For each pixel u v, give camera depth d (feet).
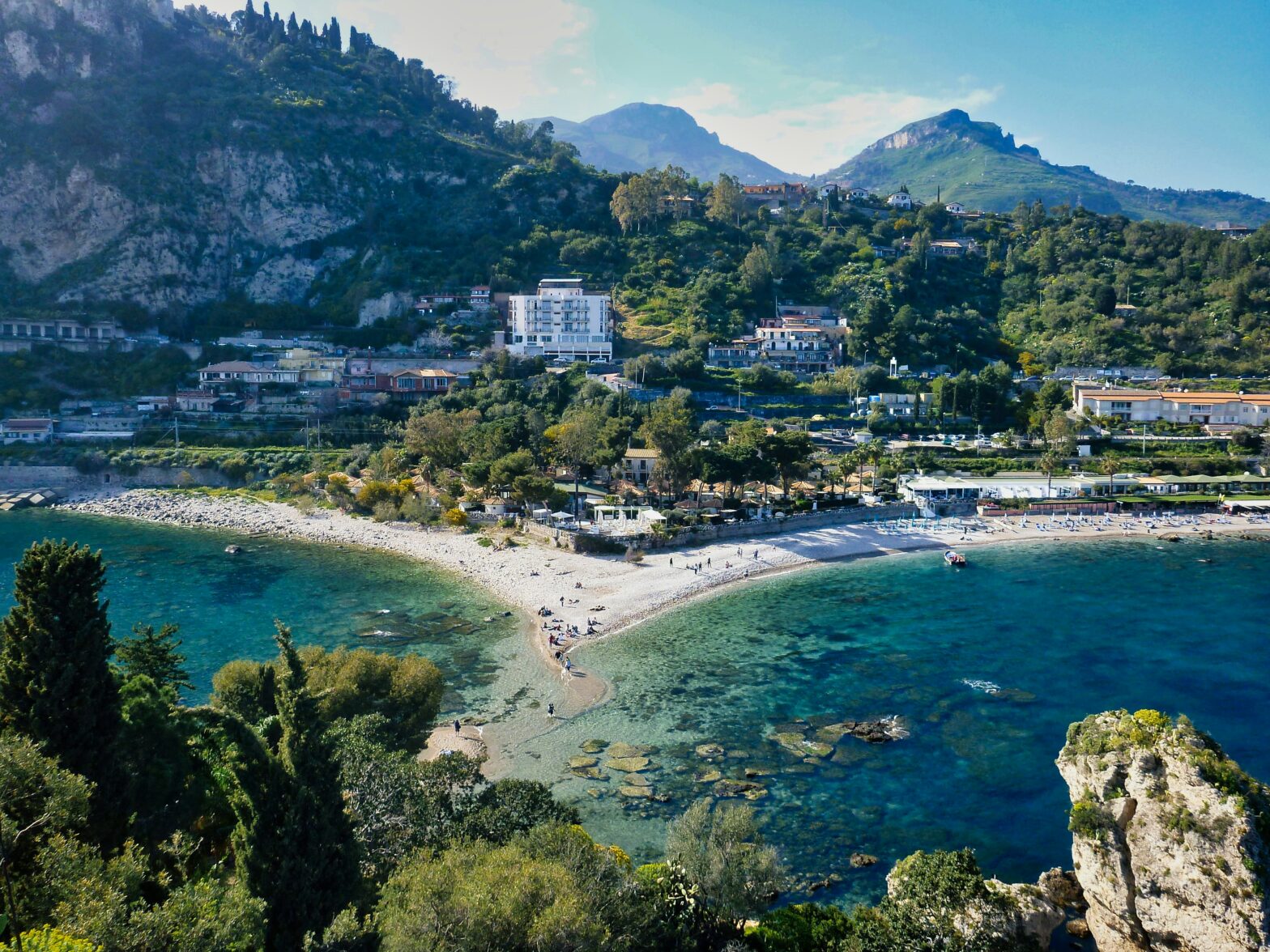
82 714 129.70
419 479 573.33
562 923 106.42
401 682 213.05
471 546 451.53
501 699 260.62
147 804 136.87
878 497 539.70
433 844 140.26
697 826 156.56
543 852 130.41
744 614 349.20
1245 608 355.97
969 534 489.67
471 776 165.07
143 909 97.71
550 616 338.95
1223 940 136.05
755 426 549.13
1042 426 653.30
